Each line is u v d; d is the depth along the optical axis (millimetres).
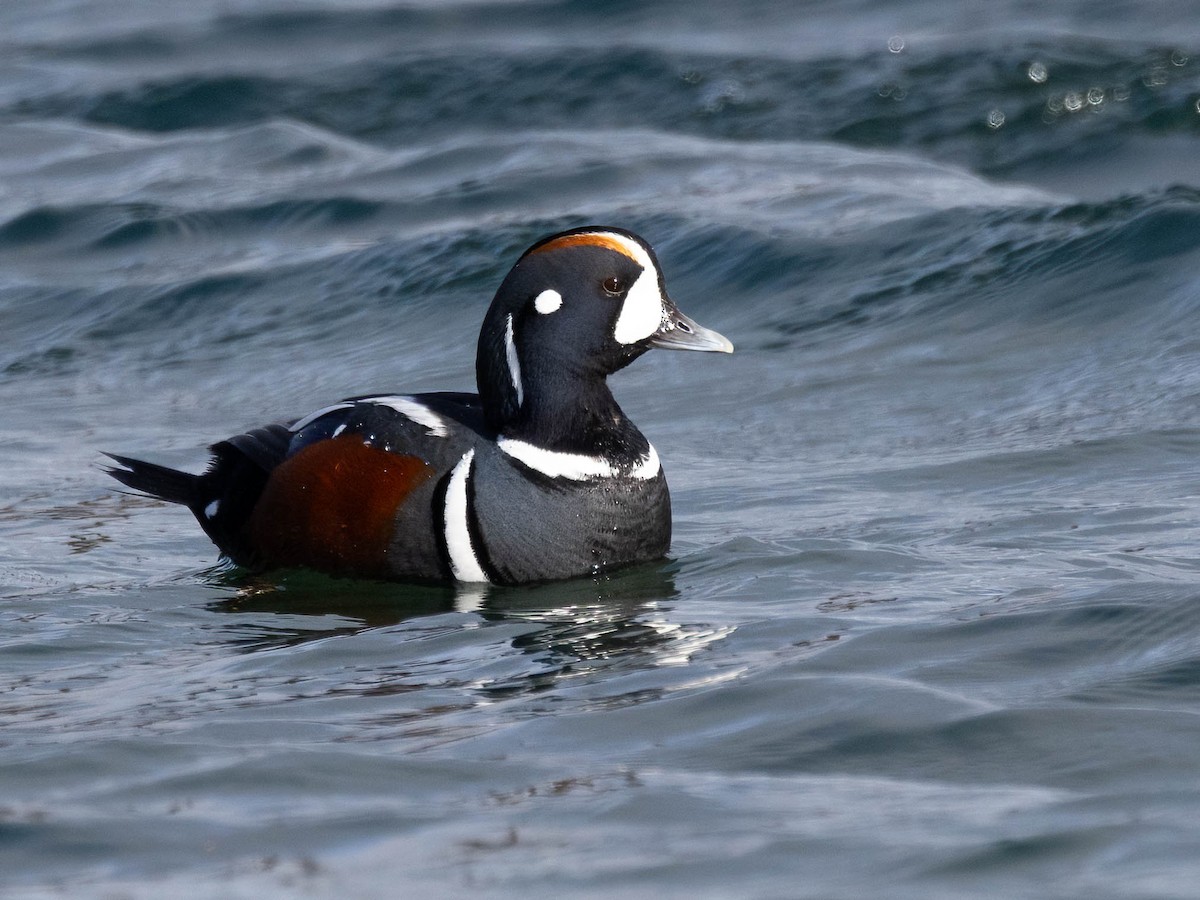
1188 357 15680
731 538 11883
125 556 12234
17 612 10758
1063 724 7664
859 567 10930
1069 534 11320
